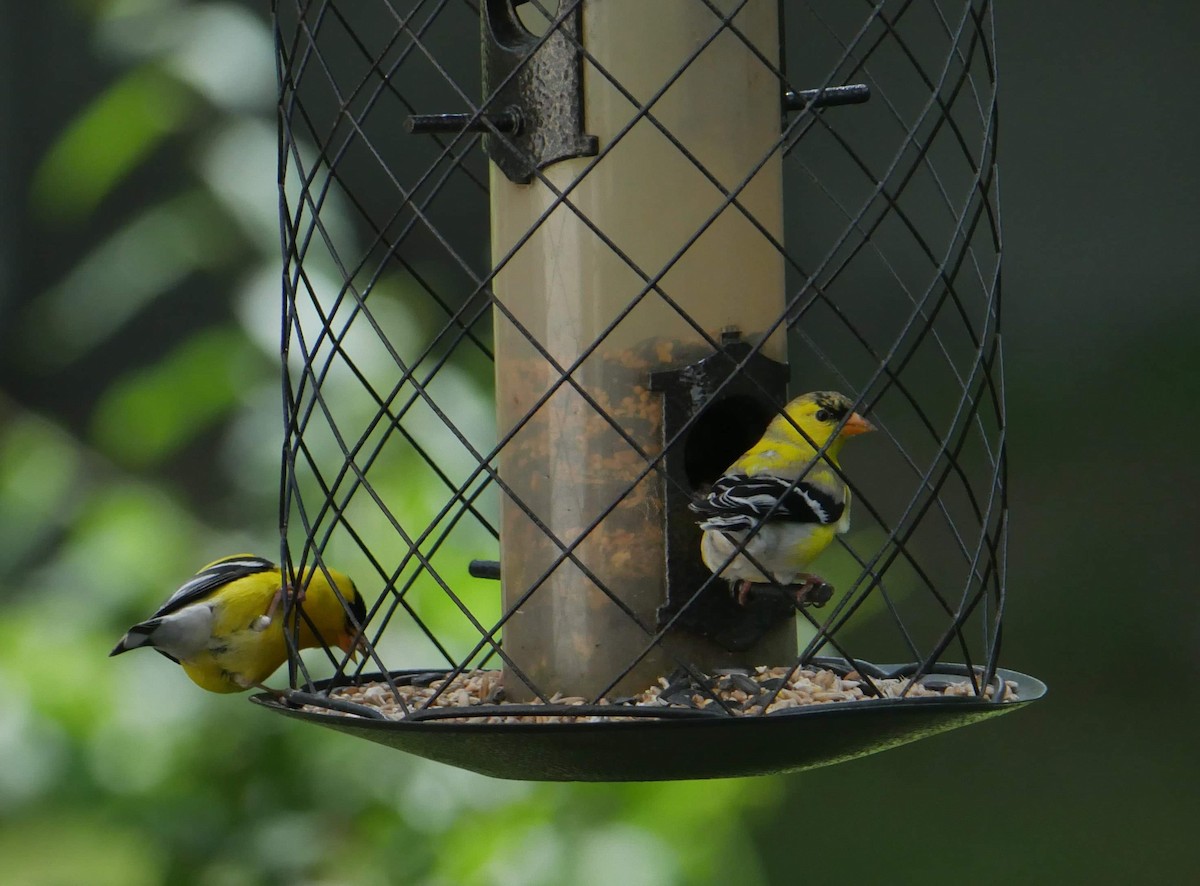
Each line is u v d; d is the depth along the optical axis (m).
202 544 9.51
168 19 10.26
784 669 7.54
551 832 9.06
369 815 9.33
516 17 7.79
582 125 7.51
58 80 18.95
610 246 6.73
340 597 7.05
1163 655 18.55
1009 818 16.31
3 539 9.74
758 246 7.70
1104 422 20.77
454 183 18.33
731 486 7.15
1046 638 18.83
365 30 18.70
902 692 6.74
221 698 9.35
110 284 9.88
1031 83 22.03
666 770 6.41
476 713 6.31
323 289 9.54
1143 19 21.92
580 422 7.62
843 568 9.87
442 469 9.31
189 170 10.02
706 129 7.60
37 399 17.31
